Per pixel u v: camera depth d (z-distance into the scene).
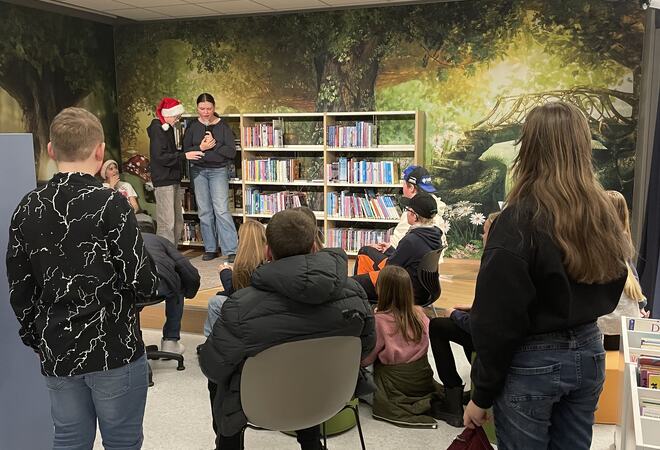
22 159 2.12
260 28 6.68
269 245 1.88
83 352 1.69
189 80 7.06
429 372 2.97
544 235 1.34
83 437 1.82
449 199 6.34
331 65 6.51
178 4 6.14
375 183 6.25
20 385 2.18
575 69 5.74
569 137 1.36
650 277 3.83
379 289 2.93
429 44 6.14
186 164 7.00
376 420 2.93
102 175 6.07
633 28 5.50
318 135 6.70
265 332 1.75
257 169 6.68
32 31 6.14
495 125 6.07
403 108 6.34
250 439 2.75
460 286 5.30
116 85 7.31
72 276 1.67
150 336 4.22
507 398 1.45
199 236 7.02
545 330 1.40
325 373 1.89
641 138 5.36
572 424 1.48
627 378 1.91
